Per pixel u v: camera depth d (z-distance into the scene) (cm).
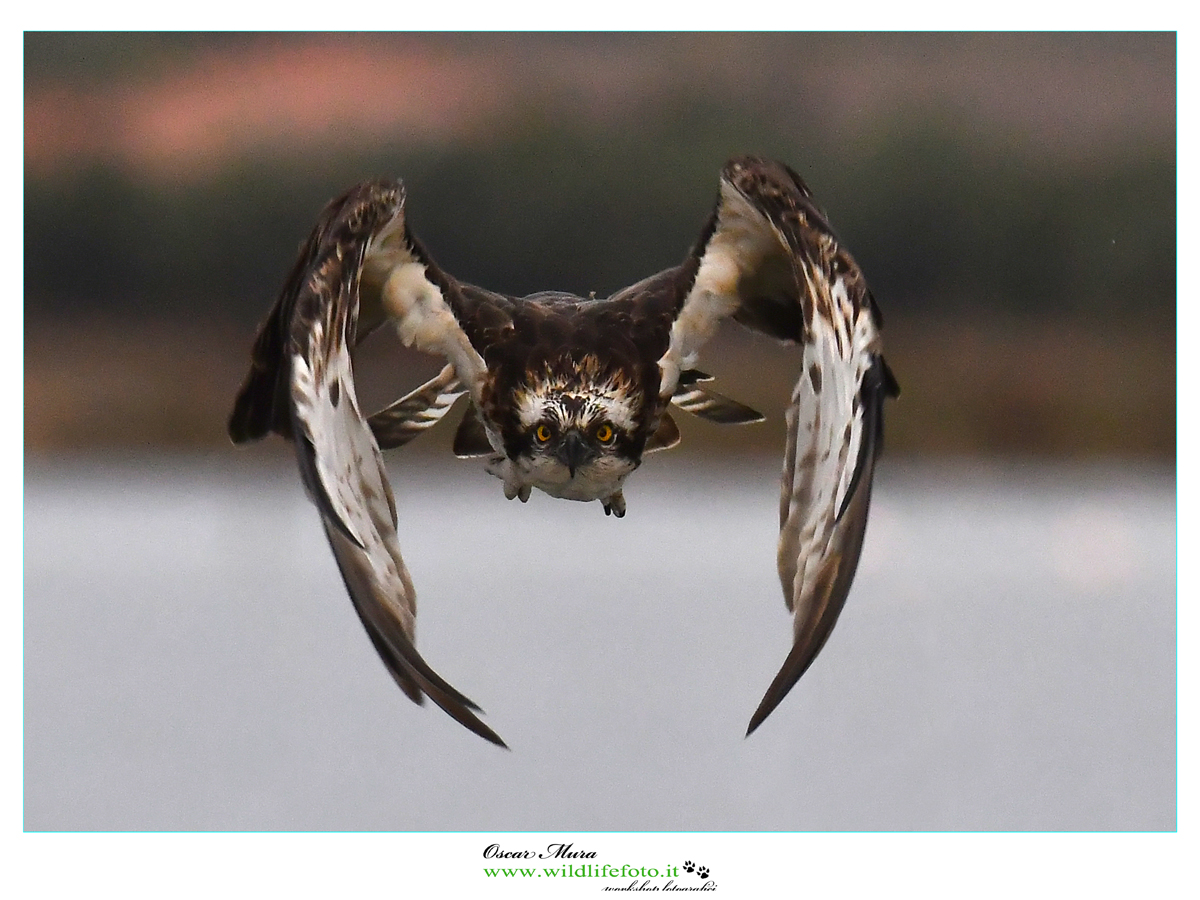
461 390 1011
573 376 965
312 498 767
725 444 1838
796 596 824
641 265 2058
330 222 866
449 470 1847
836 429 816
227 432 921
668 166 2075
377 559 796
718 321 991
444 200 2075
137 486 1988
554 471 971
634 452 984
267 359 906
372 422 1005
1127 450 2102
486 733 743
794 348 1010
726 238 972
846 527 774
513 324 977
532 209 2058
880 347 814
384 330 1047
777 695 748
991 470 2077
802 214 883
